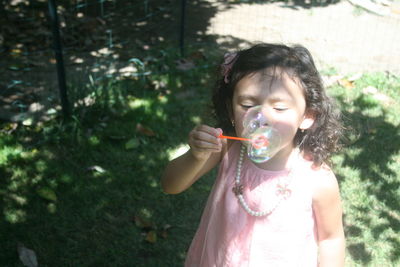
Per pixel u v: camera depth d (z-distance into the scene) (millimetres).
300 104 1591
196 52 5391
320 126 1752
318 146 1770
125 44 5566
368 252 3025
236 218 1773
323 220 1798
